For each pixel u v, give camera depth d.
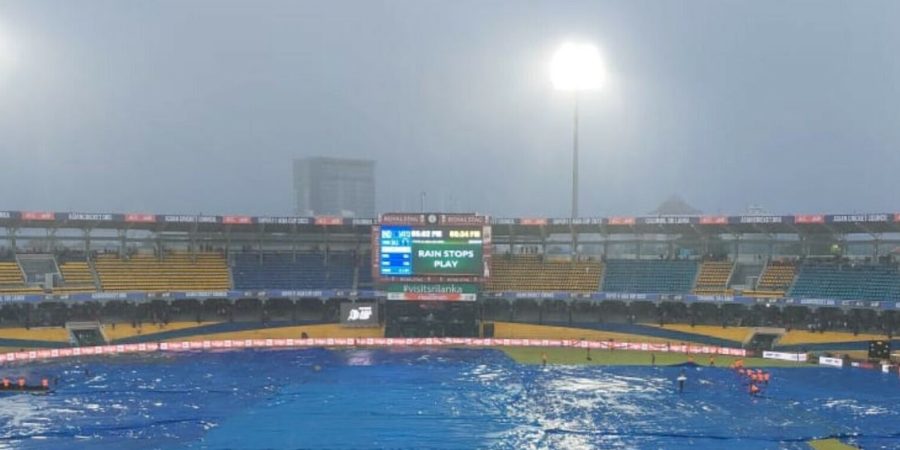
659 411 51.03
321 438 43.62
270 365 69.38
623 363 71.31
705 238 101.56
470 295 83.81
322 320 91.69
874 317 80.12
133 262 93.06
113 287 86.69
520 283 96.50
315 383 60.34
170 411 50.38
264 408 51.44
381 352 77.75
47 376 63.25
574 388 59.00
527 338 86.06
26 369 66.44
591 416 49.53
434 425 46.78
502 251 108.06
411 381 61.62
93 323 82.38
